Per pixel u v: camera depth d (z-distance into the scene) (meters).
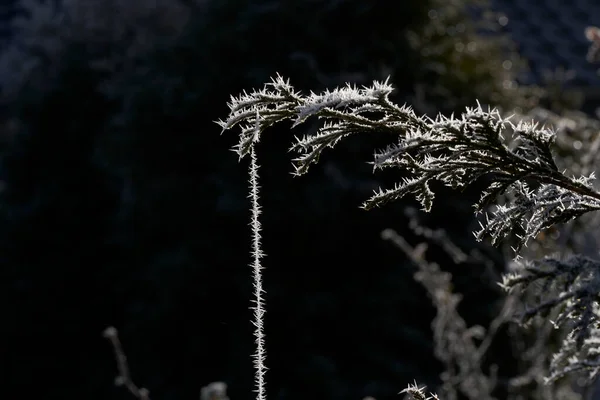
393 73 5.88
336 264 5.62
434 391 5.11
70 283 7.38
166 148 6.12
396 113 1.01
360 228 5.55
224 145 5.91
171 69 6.23
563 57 7.75
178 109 6.00
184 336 5.96
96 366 7.08
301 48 5.82
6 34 10.29
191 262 5.86
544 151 1.02
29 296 7.44
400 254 5.58
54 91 7.98
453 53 6.24
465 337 3.53
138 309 6.26
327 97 0.99
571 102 6.67
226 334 5.84
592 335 1.16
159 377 6.08
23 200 8.08
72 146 7.83
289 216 5.54
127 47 8.17
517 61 7.04
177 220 6.10
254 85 5.78
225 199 5.64
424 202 1.06
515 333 3.71
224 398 2.33
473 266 5.49
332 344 5.57
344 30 5.95
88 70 8.01
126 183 6.61
